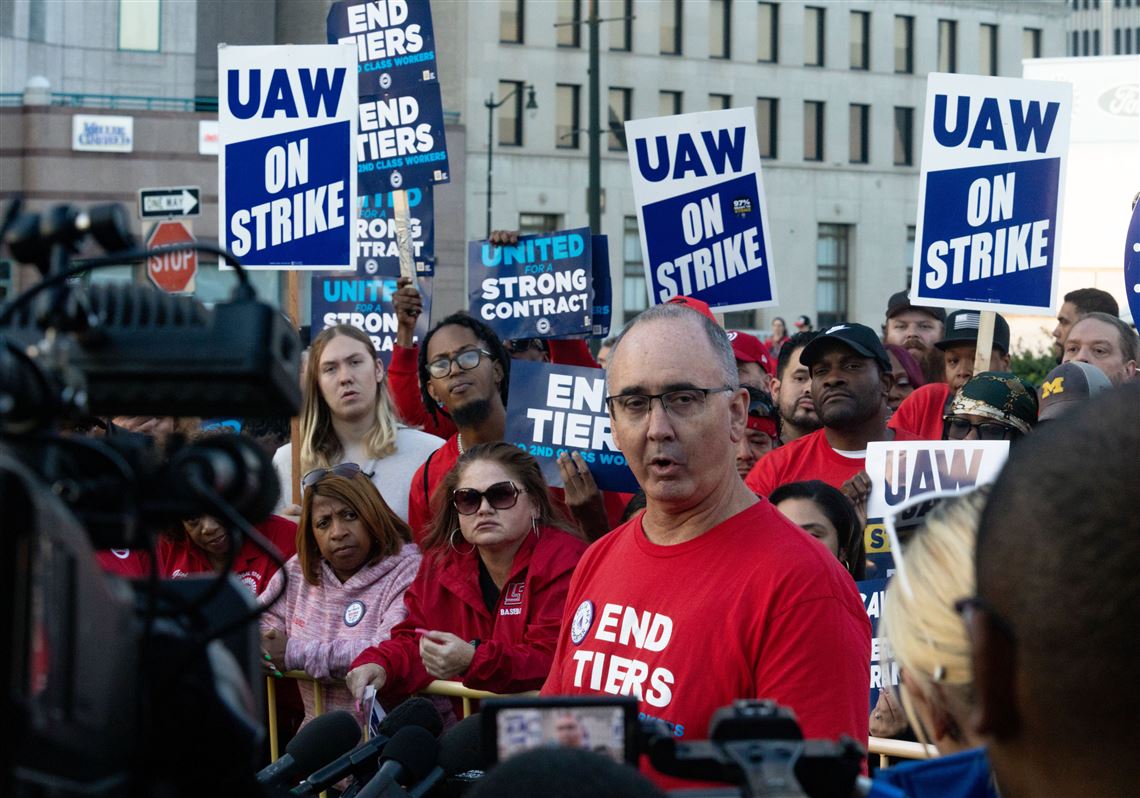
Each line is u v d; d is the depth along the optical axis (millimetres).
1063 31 50719
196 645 1291
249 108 6617
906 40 49125
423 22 7535
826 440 5344
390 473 5805
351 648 4504
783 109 47375
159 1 35594
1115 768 1123
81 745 1055
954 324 7125
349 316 8562
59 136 32844
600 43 44844
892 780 1714
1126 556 1085
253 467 1346
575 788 1070
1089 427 1136
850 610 2715
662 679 2748
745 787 1351
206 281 32531
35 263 1283
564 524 4508
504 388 5727
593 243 7051
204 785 1319
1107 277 16250
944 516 1618
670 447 2795
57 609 1023
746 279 6527
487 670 4113
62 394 1206
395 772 2756
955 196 6020
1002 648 1170
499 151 43531
